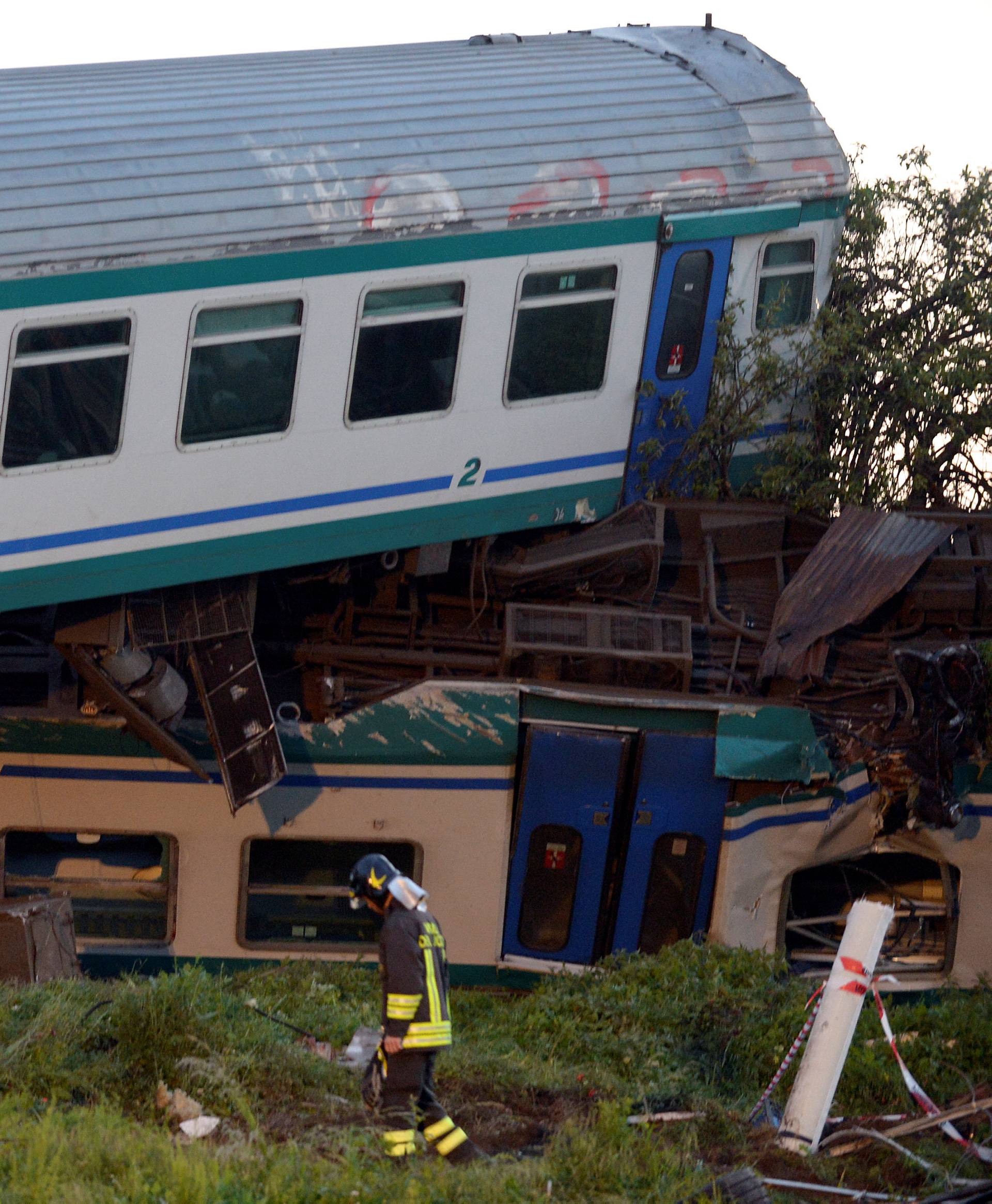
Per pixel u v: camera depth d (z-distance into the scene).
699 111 48.38
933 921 48.88
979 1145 29.61
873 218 53.69
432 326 43.72
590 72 50.03
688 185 46.69
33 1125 24.50
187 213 39.78
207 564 42.62
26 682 47.41
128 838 46.94
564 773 45.00
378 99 45.59
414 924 25.81
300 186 41.41
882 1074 33.56
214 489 41.94
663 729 45.06
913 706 44.12
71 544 40.28
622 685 46.56
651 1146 27.30
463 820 45.41
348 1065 31.80
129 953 45.34
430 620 49.59
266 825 44.91
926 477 55.84
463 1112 29.81
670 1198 24.78
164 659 44.06
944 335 54.38
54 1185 21.67
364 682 47.94
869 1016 37.56
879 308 54.69
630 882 45.91
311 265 41.28
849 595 47.34
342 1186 22.67
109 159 40.19
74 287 38.31
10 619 48.66
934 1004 46.56
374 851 46.38
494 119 45.72
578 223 45.00
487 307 44.31
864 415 53.62
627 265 46.31
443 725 44.75
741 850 45.31
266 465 42.47
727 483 51.12
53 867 46.16
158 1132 25.70
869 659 48.28
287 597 49.31
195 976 33.25
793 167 48.62
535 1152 28.38
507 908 46.16
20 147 39.72
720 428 49.84
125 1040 29.67
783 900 46.44
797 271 50.38
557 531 50.69
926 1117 29.97
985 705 44.94
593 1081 32.47
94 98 43.34
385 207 42.16
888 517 49.72
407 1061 25.52
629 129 46.97
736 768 44.38
